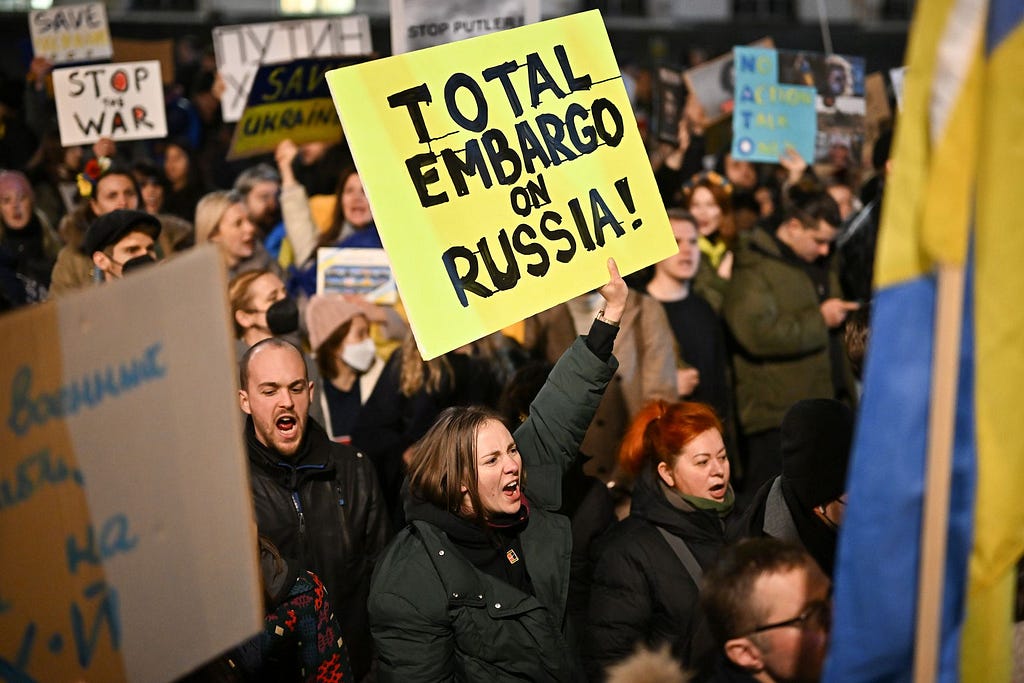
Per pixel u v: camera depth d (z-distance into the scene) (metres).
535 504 3.48
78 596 2.35
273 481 3.95
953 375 2.05
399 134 3.39
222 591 2.25
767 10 18.84
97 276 4.95
